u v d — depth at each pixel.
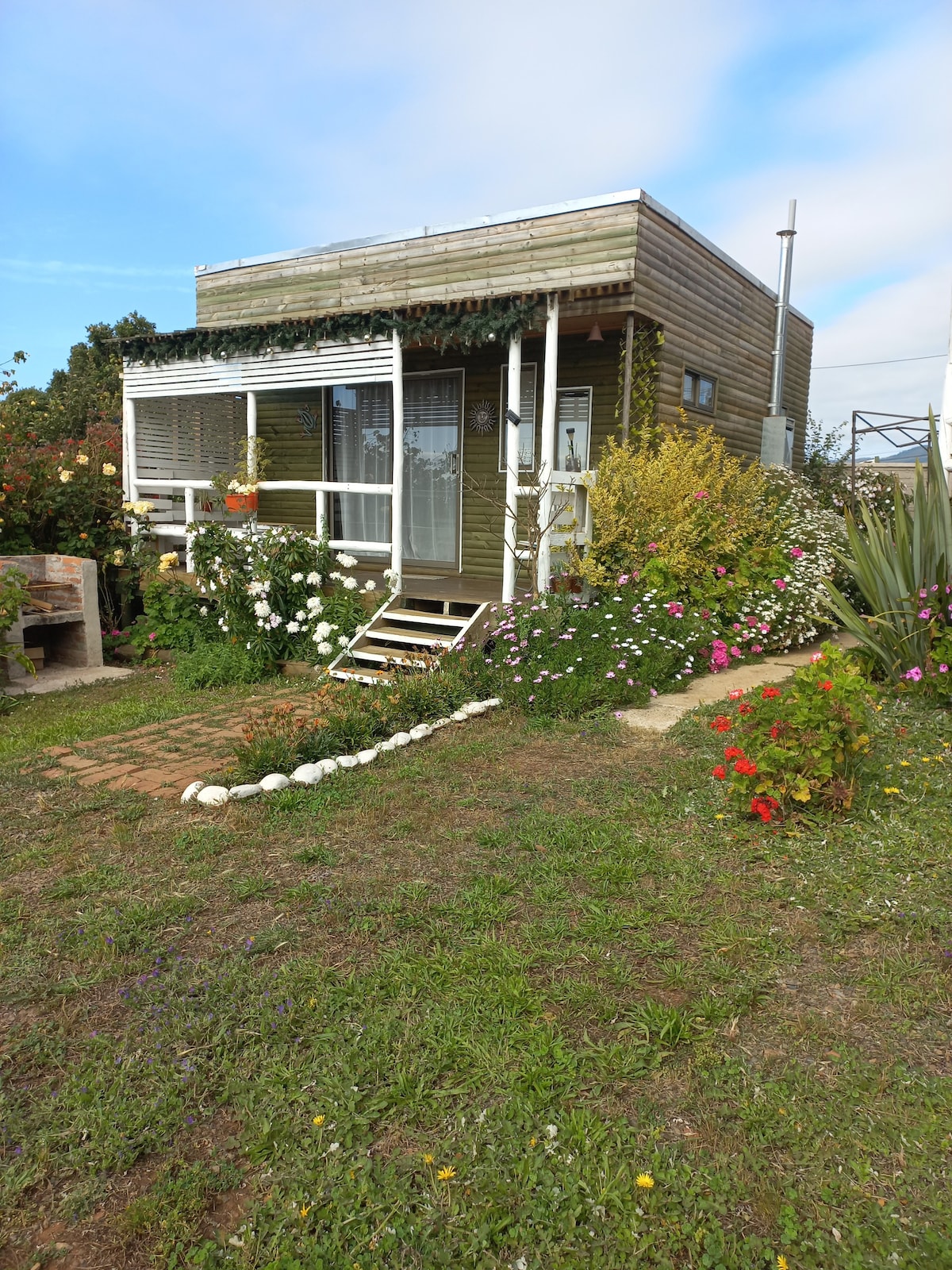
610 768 4.65
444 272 9.77
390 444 10.41
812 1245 1.71
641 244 8.37
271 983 2.66
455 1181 1.91
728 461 8.81
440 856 3.60
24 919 3.13
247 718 6.10
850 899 3.07
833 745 3.81
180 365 9.56
